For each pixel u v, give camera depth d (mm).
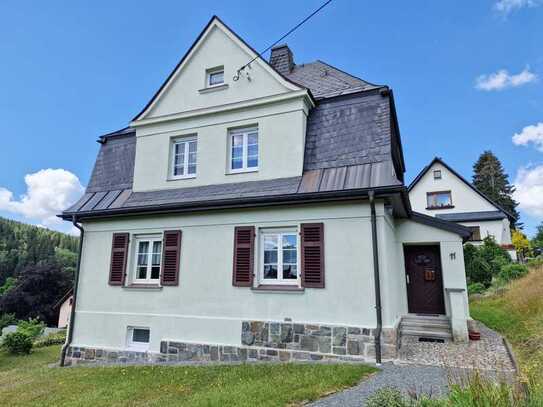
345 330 6711
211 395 4918
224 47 9859
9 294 37250
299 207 7668
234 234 8188
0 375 9055
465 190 24781
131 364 8188
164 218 9109
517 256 24453
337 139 8195
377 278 6680
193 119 9719
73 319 9508
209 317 7988
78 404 5332
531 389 2984
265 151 8609
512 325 9000
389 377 5254
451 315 8203
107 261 9578
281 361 7047
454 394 3162
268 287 7566
